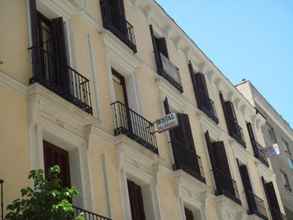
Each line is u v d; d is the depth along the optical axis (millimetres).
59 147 13141
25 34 13039
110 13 17453
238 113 27625
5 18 12688
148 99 17984
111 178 14086
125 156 14922
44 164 12375
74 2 15695
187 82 22156
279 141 33781
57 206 8648
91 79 15109
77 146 13398
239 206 21406
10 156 11180
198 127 21250
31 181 11344
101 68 15859
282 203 29812
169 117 16406
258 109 32094
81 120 13500
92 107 14453
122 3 18281
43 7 14281
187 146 18672
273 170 30516
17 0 13312
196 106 21906
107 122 14914
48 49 14039
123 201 14164
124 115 15641
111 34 16781
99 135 14258
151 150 15977
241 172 24422
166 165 17172
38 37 13305
